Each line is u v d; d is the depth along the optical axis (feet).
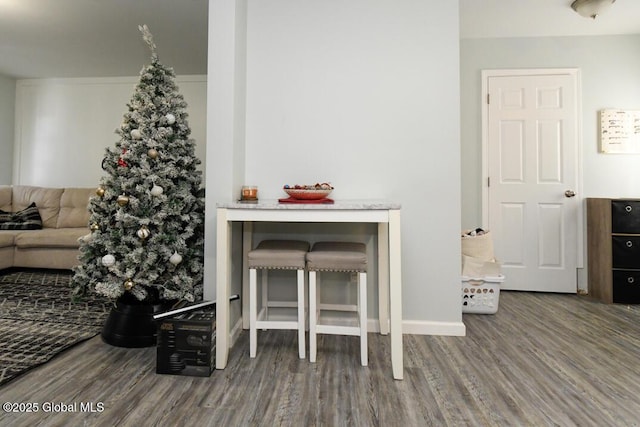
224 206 5.35
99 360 5.42
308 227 7.08
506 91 9.86
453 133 6.73
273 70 7.09
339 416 4.05
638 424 3.91
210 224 6.31
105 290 5.91
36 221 11.93
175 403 4.28
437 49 6.76
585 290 9.57
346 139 6.97
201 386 4.69
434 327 6.63
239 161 6.66
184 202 6.48
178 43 10.77
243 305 6.86
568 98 9.66
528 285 9.78
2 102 13.76
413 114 6.81
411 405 4.27
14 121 14.23
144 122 6.32
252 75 7.13
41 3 8.57
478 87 9.95
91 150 13.93
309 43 7.03
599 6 7.72
